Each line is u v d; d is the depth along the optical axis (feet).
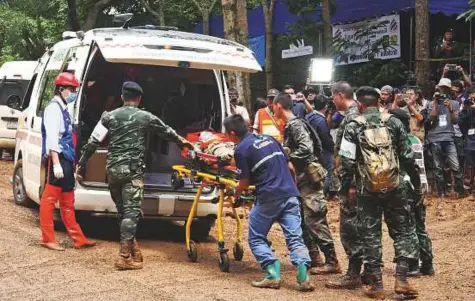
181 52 28.55
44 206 28.07
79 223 33.60
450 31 47.83
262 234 23.77
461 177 42.24
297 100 39.06
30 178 34.09
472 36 51.31
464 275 25.82
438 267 27.27
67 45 32.58
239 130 23.89
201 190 27.32
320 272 25.98
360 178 22.61
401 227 22.75
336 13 51.06
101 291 22.67
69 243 29.40
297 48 54.39
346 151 22.66
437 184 42.37
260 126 35.99
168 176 31.40
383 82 49.08
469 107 42.57
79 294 22.30
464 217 36.76
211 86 32.78
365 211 22.72
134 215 25.77
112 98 31.86
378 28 48.70
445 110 42.19
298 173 25.70
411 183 24.70
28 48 88.58
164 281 24.12
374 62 49.57
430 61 47.01
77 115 28.81
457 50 47.55
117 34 29.71
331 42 50.49
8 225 31.76
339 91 24.72
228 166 25.62
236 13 49.14
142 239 31.45
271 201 23.44
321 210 25.70
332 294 23.15
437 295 23.11
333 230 35.29
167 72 32.65
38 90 35.22
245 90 49.67
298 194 23.89
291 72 61.98
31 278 24.03
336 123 35.53
